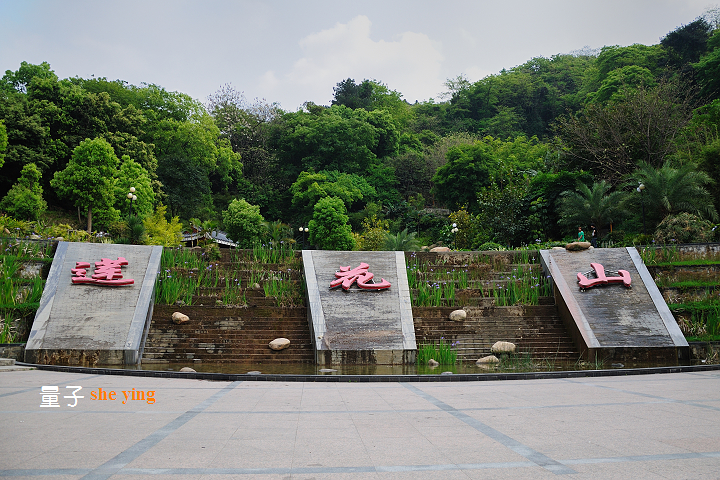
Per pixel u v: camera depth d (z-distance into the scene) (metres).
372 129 70.31
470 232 38.22
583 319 17.41
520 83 88.69
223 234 50.25
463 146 57.31
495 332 18.05
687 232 23.64
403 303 18.39
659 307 17.70
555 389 9.62
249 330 17.52
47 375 11.47
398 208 61.91
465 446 5.04
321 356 15.60
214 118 71.62
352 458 4.58
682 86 41.38
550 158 42.22
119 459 4.50
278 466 4.31
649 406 7.43
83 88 53.78
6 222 23.78
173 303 18.47
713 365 13.12
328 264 20.70
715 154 28.44
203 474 4.07
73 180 38.34
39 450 4.79
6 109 40.53
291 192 66.19
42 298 16.72
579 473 4.09
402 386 10.34
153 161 49.75
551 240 33.94
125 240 26.30
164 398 8.29
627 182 32.97
